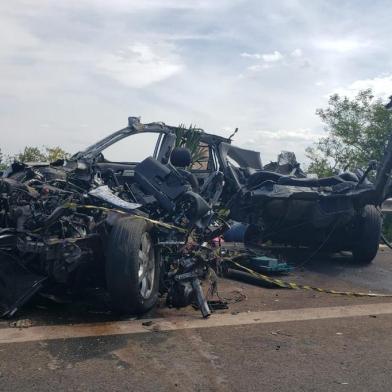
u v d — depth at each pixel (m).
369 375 3.64
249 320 4.87
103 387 3.33
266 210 8.16
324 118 17.14
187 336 4.34
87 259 4.84
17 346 4.00
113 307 4.89
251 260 7.20
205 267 5.62
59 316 4.83
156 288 5.17
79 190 5.70
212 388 3.36
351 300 5.83
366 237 8.37
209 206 6.11
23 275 4.80
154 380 3.46
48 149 12.68
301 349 4.12
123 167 7.26
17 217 4.90
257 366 3.74
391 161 7.49
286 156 9.56
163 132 7.94
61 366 3.65
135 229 4.75
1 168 9.29
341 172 9.39
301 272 7.68
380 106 16.14
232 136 8.88
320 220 8.03
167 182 5.97
